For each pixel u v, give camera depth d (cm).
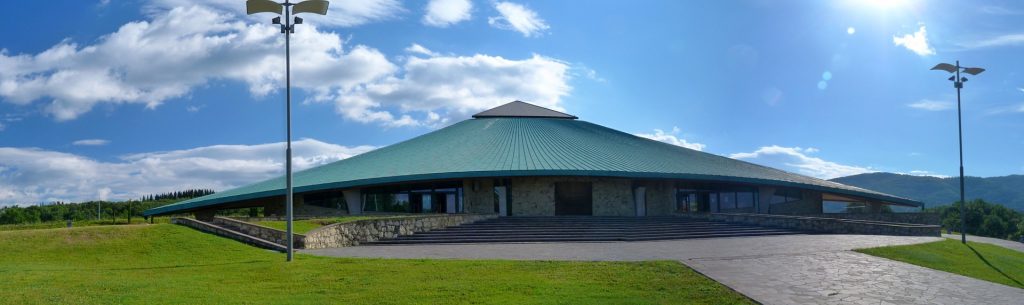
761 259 2033
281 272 1734
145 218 4281
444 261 1941
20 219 7338
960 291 1667
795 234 3281
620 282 1650
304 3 2017
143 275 1666
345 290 1522
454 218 3212
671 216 3812
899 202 5231
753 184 4584
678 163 4453
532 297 1462
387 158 4412
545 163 4025
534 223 3275
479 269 1800
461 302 1416
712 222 3553
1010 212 8006
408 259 1995
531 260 1977
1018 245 3616
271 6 2019
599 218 3466
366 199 4088
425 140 4825
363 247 2552
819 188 4744
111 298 1355
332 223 2814
